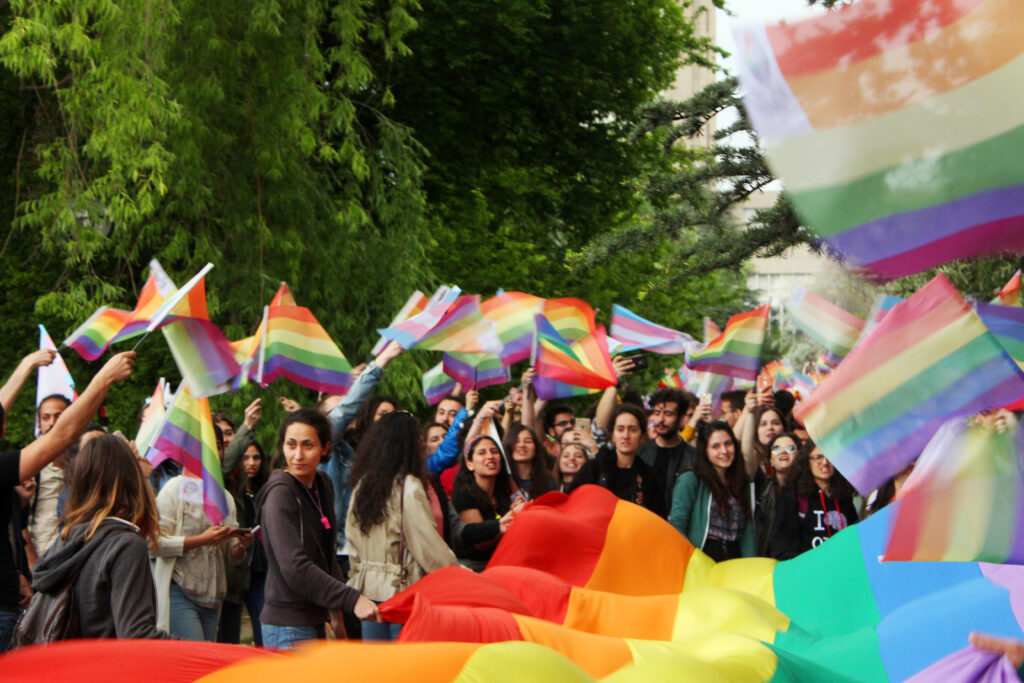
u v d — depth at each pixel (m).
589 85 19.61
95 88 11.49
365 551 5.84
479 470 7.16
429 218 17.91
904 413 3.25
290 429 5.61
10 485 4.44
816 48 2.87
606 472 7.93
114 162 11.30
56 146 12.50
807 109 2.86
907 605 5.10
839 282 8.73
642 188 11.62
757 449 8.97
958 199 2.82
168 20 11.52
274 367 7.87
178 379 13.39
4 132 14.20
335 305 13.29
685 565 6.40
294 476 5.62
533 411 9.34
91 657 3.38
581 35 19.66
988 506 3.01
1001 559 2.99
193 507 6.61
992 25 2.80
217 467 6.38
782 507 7.23
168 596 6.40
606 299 20.28
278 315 7.93
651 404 8.88
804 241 10.77
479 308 8.25
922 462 3.08
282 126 12.53
